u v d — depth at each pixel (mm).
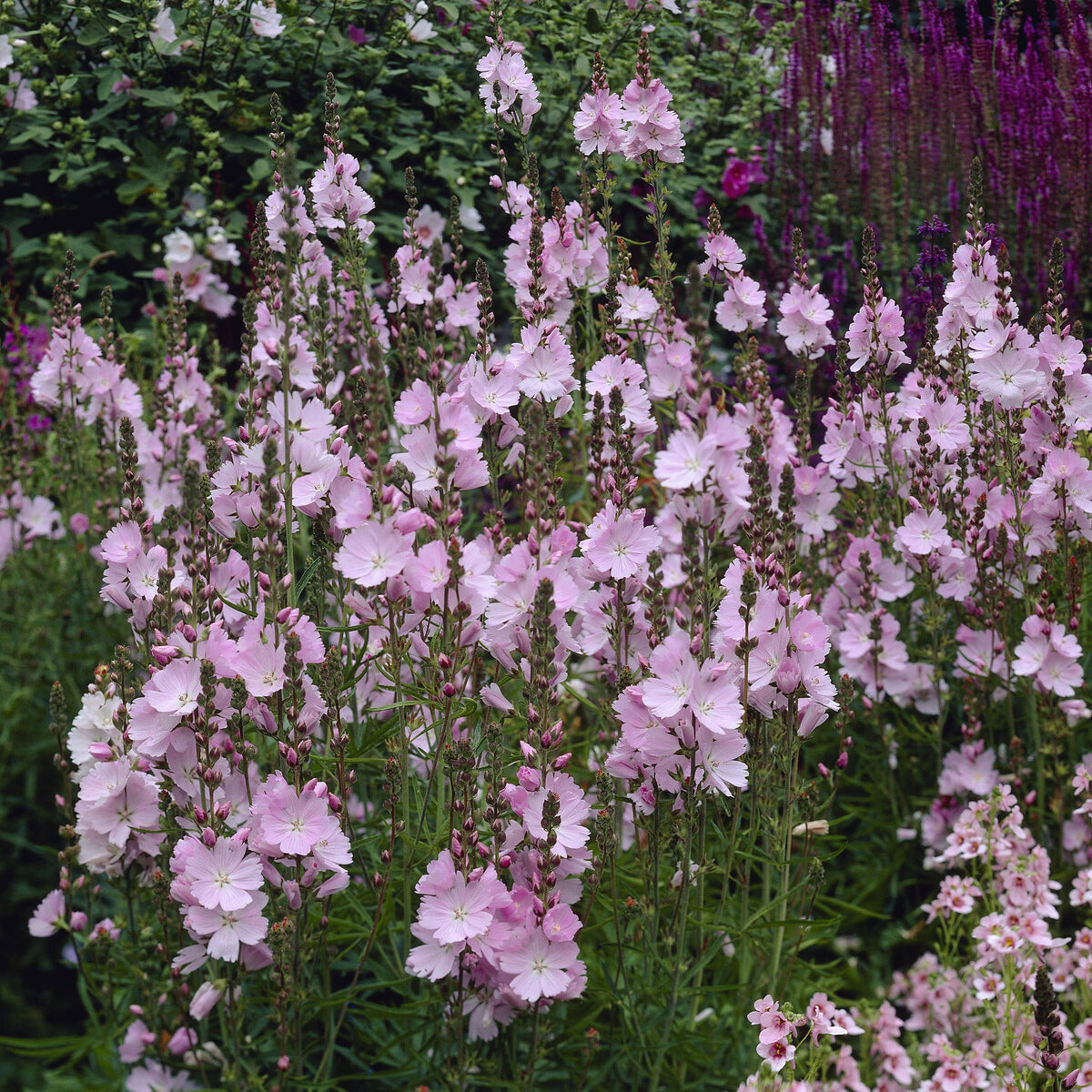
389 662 2363
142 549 2447
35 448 4898
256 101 5500
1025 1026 2590
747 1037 2713
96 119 5336
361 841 2365
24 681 3990
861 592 3398
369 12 5816
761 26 6500
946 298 3260
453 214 3508
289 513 2328
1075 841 3248
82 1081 2633
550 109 5465
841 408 3504
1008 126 5262
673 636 2242
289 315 2277
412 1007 2311
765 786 2682
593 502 3625
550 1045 2463
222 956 2059
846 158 6125
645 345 3393
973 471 3514
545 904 2121
